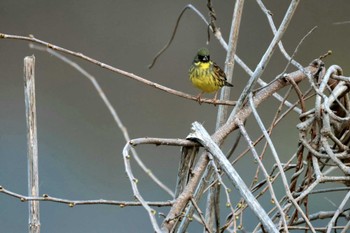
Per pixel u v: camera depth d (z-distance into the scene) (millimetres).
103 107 17516
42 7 19562
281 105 5754
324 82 5559
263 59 5637
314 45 17859
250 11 18625
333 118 5445
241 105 5766
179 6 19422
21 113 17203
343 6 17969
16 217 13508
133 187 4590
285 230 4551
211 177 5797
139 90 18094
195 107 17250
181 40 18922
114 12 19484
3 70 18547
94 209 13812
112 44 19250
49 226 13344
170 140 5207
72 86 18109
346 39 17781
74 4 19547
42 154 15727
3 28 19312
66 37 19312
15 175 14883
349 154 5418
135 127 16938
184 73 18484
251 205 4637
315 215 6000
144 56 19031
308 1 18141
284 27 5562
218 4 19141
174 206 4922
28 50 19078
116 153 16031
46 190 14422
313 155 5277
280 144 14500
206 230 4914
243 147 14242
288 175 11711
